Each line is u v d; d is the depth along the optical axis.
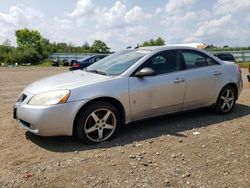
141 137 5.14
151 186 3.54
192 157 4.32
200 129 5.55
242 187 3.52
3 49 58.03
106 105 4.90
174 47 5.90
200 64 6.14
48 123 4.52
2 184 3.62
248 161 4.20
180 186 3.54
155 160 4.22
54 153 4.49
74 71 5.98
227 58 23.00
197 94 5.99
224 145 4.77
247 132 5.41
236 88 6.70
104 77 5.14
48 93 4.64
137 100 5.20
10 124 5.96
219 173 3.85
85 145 4.80
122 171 3.90
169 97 5.58
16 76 19.06
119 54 6.13
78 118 4.73
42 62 55.47
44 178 3.74
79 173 3.85
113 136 5.05
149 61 5.45
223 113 6.57
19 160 4.25
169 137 5.12
